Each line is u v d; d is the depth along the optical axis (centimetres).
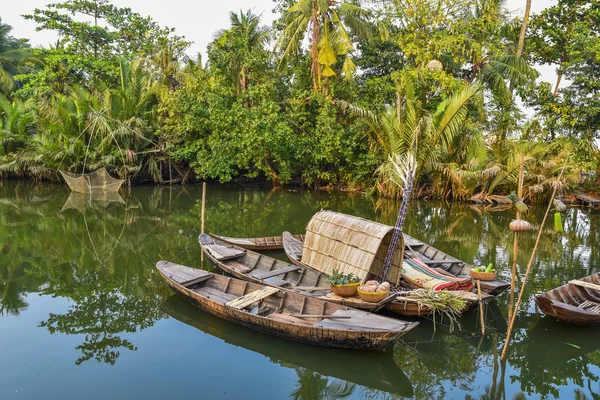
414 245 1107
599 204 1972
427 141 1716
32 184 2598
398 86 2067
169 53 2664
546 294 751
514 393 576
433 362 647
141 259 1128
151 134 2497
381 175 2153
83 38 3000
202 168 2394
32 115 2636
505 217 1755
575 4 2033
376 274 899
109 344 673
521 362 648
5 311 796
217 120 2258
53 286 928
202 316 771
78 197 2141
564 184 1895
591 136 1972
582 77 1842
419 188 2192
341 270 855
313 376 607
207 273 849
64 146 2306
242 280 803
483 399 562
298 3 2095
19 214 1694
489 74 2127
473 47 2083
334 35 2139
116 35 3080
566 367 636
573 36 1902
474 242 1352
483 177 1978
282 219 1647
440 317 777
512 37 2258
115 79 2934
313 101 2261
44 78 2827
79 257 1144
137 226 1515
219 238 1177
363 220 889
